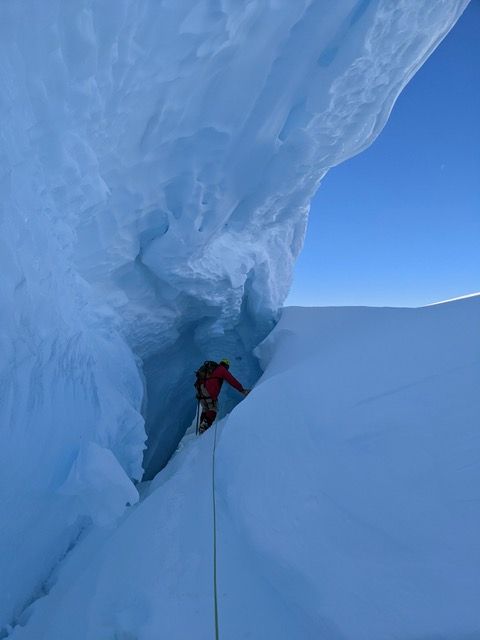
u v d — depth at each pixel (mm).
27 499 1587
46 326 1833
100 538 1898
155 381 5340
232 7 2514
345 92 3570
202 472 2176
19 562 1555
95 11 1951
